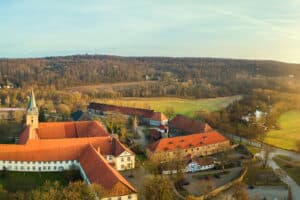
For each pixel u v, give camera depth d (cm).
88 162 13725
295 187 14038
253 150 19212
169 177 14275
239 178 14362
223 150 18175
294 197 12988
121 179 11425
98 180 11781
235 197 12400
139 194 12138
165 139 16900
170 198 11031
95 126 18588
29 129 16688
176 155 15675
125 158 15250
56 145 15312
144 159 16638
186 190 12988
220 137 18638
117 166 15125
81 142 15750
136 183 13475
